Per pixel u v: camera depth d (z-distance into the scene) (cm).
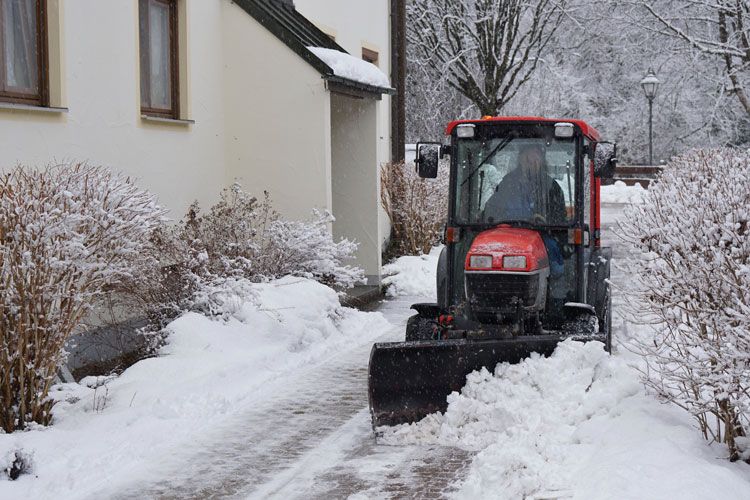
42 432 687
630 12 3528
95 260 708
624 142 4216
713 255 600
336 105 1578
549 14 3092
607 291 917
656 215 707
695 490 508
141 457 672
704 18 3300
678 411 679
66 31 1001
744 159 1038
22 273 669
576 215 852
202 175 1321
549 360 714
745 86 3469
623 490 523
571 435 653
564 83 3694
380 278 1574
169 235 1033
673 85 3806
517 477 582
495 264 771
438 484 613
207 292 985
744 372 579
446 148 891
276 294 1114
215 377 868
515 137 867
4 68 927
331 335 1123
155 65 1236
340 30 1866
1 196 691
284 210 1374
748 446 603
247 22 1370
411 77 3447
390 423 730
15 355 681
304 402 834
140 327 1005
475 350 733
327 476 634
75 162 1015
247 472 643
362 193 1572
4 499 580
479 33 3095
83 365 942
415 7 3219
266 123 1375
